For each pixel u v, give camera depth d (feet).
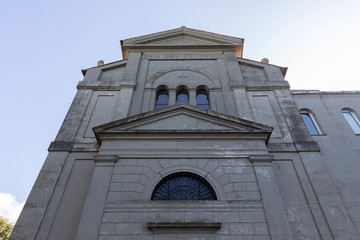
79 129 38.68
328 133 41.47
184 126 35.14
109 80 47.80
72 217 29.66
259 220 27.02
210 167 31.30
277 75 47.78
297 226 28.76
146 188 29.40
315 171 33.37
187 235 25.71
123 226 26.43
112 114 41.24
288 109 41.57
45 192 31.24
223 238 25.66
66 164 34.27
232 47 53.83
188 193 29.73
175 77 48.21
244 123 34.55
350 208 32.81
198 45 53.36
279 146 36.09
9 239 27.40
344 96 47.83
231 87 45.09
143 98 44.16
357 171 36.52
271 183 29.71
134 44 53.83
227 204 28.02
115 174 30.50
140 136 33.71
